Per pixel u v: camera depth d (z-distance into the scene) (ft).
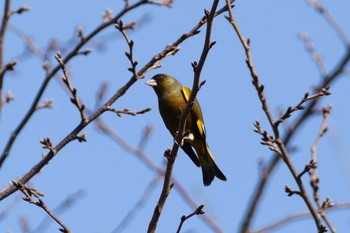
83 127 35.14
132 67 35.76
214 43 31.63
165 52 36.55
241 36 34.50
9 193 34.09
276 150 34.27
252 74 34.32
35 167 34.53
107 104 35.73
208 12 31.65
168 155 33.47
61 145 34.71
